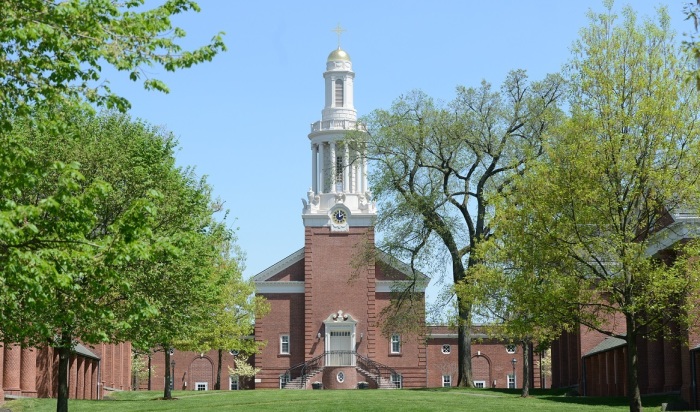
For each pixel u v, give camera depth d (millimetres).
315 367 92875
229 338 74875
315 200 96375
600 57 32594
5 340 31016
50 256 18562
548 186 32594
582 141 31953
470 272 49781
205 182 42625
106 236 19906
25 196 32594
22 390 49875
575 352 66438
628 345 32406
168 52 20062
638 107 31953
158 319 36344
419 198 61625
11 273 17875
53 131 19609
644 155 31594
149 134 38375
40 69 19625
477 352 103188
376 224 63875
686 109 31672
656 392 47750
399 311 67375
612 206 31625
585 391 60594
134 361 102750
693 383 41062
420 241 63250
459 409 41531
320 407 43125
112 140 35906
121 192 35125
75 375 60094
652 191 31609
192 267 37125
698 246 31109
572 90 33562
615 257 31641
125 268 34375
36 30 18078
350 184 97938
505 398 49938
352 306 93812
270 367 93938
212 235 43500
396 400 47406
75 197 18812
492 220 37219
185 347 59469
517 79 62094
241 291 76438
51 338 31641
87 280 23078
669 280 30453
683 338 33844
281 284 95125
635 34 32594
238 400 49750
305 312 93688
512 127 61719
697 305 31672
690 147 31250
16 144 18781
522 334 35344
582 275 32750
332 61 101312
